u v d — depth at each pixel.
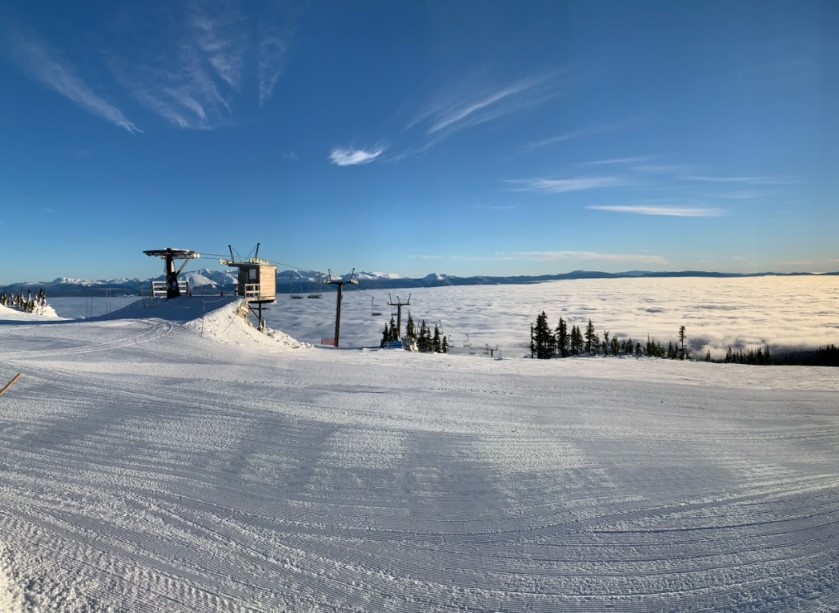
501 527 5.51
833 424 9.72
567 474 7.02
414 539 5.23
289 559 4.79
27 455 6.98
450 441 8.32
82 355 14.91
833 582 4.46
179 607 4.00
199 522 5.40
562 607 4.17
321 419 9.31
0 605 3.74
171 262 28.17
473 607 4.17
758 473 7.12
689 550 5.04
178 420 8.90
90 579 4.25
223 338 19.58
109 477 6.41
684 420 9.91
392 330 52.88
